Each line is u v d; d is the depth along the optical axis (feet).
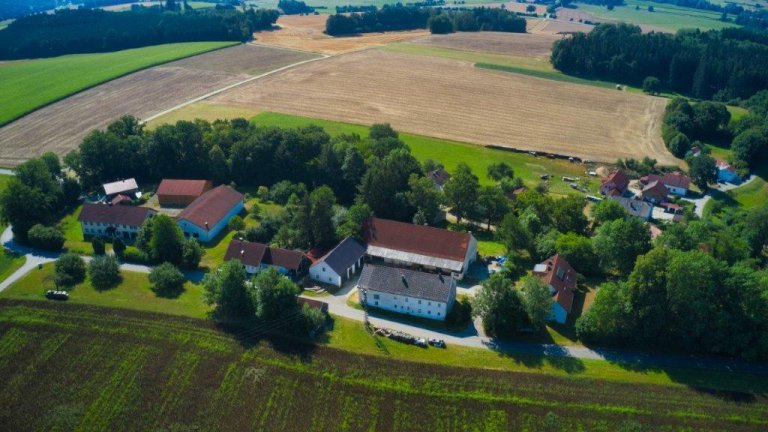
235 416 264.93
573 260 377.50
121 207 435.94
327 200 418.72
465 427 261.44
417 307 336.70
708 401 277.03
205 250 412.36
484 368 294.25
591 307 319.47
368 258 399.03
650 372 295.28
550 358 303.27
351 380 284.41
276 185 501.56
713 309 305.73
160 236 380.58
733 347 303.68
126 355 298.97
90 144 514.68
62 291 350.02
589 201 531.09
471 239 389.39
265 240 422.00
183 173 533.96
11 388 278.67
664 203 538.47
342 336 316.60
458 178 454.81
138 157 532.32
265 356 298.35
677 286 302.04
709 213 516.32
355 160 491.72
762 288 304.50
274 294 320.29
